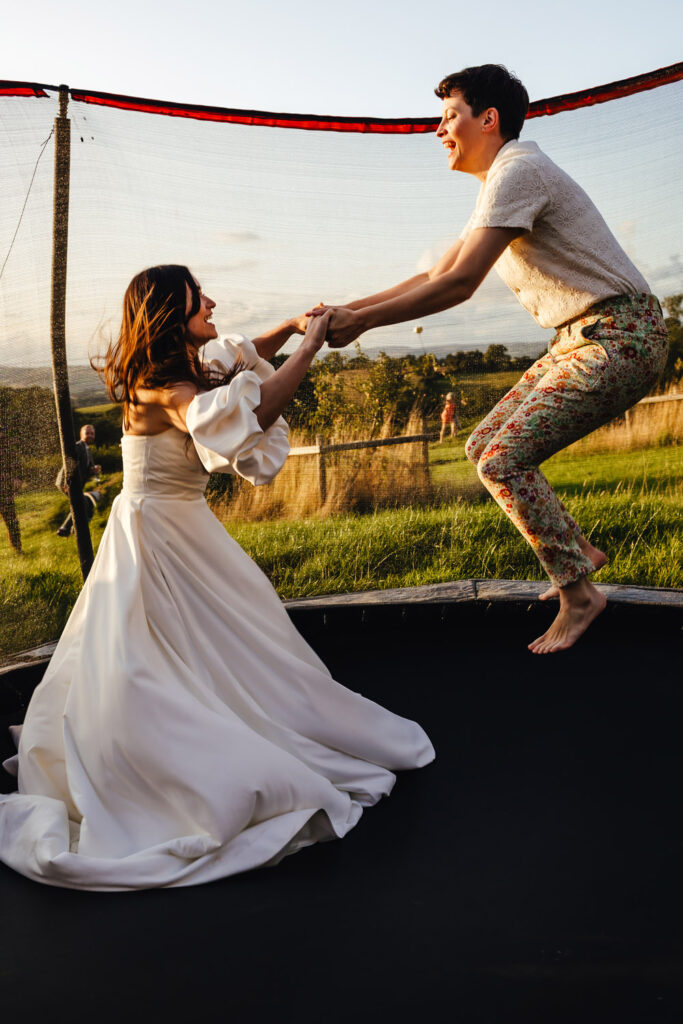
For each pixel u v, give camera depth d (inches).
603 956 44.5
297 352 63.6
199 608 63.5
